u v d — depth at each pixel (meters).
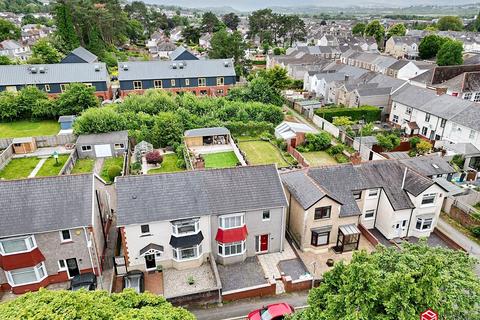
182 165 52.00
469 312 16.16
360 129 62.22
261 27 189.62
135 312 16.67
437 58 107.62
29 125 68.25
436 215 36.81
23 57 133.12
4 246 27.19
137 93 82.31
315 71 98.12
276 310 25.77
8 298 28.25
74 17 116.44
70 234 28.62
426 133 63.25
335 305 17.12
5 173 49.72
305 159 55.50
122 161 54.25
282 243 34.06
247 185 32.53
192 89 85.75
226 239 31.14
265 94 77.06
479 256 34.44
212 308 27.97
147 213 29.64
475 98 74.00
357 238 34.12
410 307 15.02
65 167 48.38
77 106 69.25
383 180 37.00
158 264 31.19
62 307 14.93
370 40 160.62
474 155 51.47
